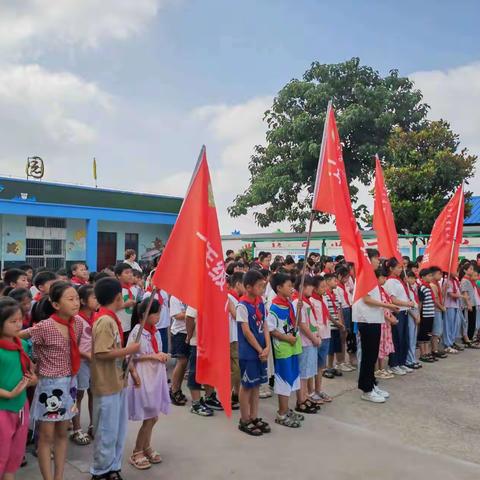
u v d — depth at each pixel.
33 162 21.11
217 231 4.24
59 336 3.86
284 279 5.51
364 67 19.45
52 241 20.95
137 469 4.35
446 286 9.32
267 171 20.30
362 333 6.43
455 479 4.23
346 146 19.38
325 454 4.71
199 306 4.08
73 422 4.93
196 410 5.83
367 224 20.16
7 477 3.61
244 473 4.30
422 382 7.32
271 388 6.80
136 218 22.78
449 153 16.62
